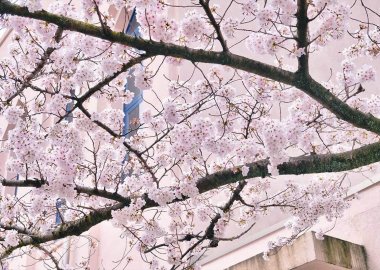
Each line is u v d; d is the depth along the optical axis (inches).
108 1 160.1
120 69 162.7
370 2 275.4
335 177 225.6
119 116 197.6
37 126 169.9
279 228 263.4
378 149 163.9
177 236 216.5
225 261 288.7
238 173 176.6
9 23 171.5
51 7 168.9
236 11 355.6
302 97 191.3
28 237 201.5
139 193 198.5
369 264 223.1
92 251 382.9
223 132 171.2
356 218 234.7
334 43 284.7
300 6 141.2
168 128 183.3
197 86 182.2
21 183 178.5
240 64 151.9
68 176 174.9
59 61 177.9
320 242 213.3
